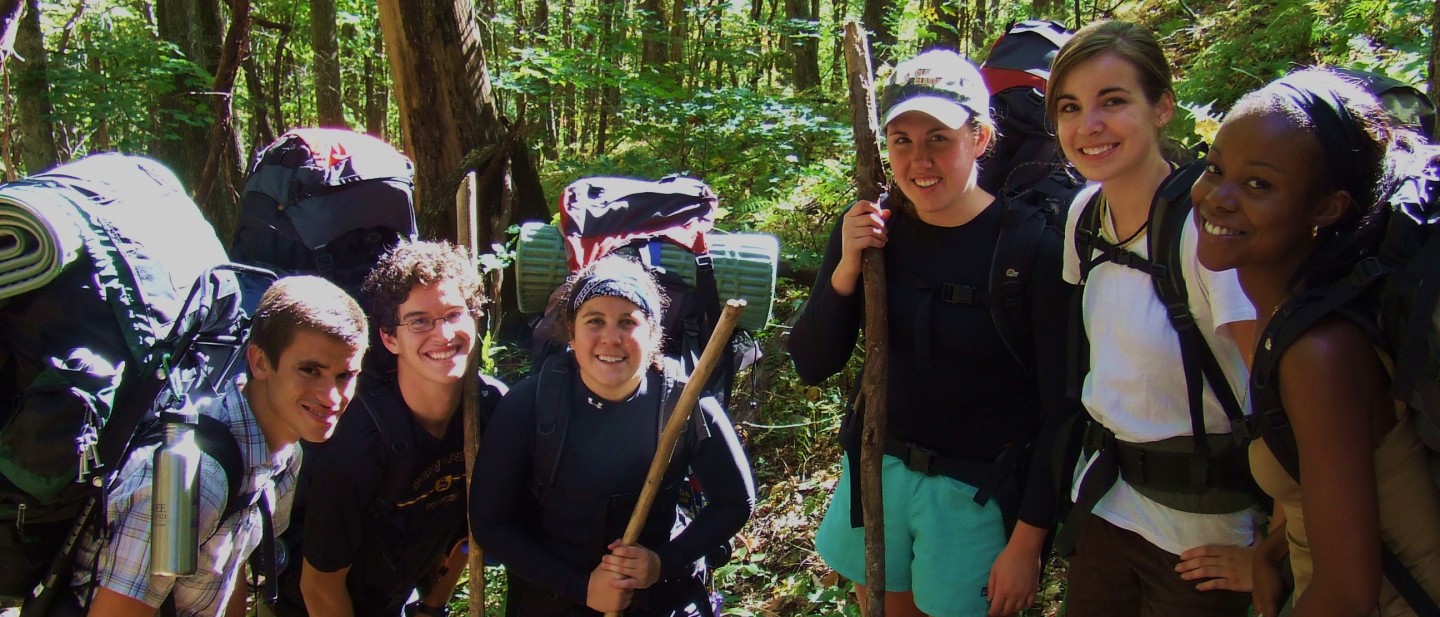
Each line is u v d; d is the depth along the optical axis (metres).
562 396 2.51
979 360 2.44
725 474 2.59
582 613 2.56
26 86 8.68
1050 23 3.23
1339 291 1.39
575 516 2.51
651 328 2.47
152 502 1.94
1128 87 2.02
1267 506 2.10
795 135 7.21
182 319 2.08
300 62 15.10
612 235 3.32
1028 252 2.34
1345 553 1.38
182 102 9.56
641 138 7.91
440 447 2.73
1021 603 2.40
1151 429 2.10
